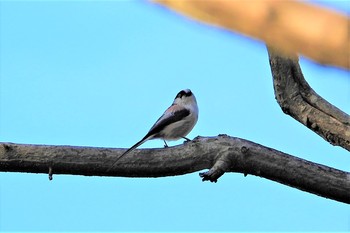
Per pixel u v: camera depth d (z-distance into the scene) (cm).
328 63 332
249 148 1033
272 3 330
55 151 1033
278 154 1041
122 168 1041
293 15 329
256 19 330
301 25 329
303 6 331
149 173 1048
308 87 1123
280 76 1118
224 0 331
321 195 1050
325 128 1105
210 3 331
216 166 1005
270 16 330
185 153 1039
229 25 334
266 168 1031
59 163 1029
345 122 1096
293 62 1098
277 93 1134
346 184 1030
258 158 1029
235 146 1034
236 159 1027
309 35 330
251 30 333
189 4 333
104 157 1035
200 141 1049
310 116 1112
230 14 331
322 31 329
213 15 333
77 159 1033
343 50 327
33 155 1028
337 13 329
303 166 1034
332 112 1105
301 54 338
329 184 1031
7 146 1027
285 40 334
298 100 1120
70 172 1042
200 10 333
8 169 1036
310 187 1039
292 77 1115
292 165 1032
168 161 1039
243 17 331
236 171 1044
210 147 1036
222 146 1034
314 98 1116
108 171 1042
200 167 1044
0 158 1024
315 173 1034
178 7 335
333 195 1040
